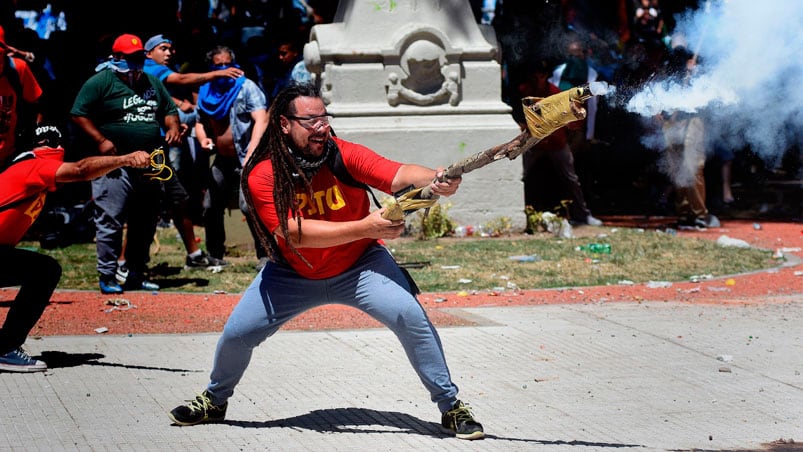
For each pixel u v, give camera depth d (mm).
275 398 6027
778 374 6598
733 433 5375
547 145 13945
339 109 12602
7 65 7887
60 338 7535
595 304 8945
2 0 13914
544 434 5332
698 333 7781
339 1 13375
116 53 9055
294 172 4891
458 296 9391
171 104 9492
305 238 4812
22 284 6391
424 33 12594
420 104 12734
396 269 5156
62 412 5672
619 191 17031
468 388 6273
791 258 11648
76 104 9023
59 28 15906
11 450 5008
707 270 10734
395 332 5148
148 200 9414
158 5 15086
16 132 8016
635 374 6598
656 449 5086
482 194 12922
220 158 10602
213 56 10586
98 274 10359
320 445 5145
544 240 12555
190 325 8102
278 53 14023
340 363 6859
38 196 6266
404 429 5414
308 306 5199
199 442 5180
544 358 7020
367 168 4957
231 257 11578
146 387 6207
